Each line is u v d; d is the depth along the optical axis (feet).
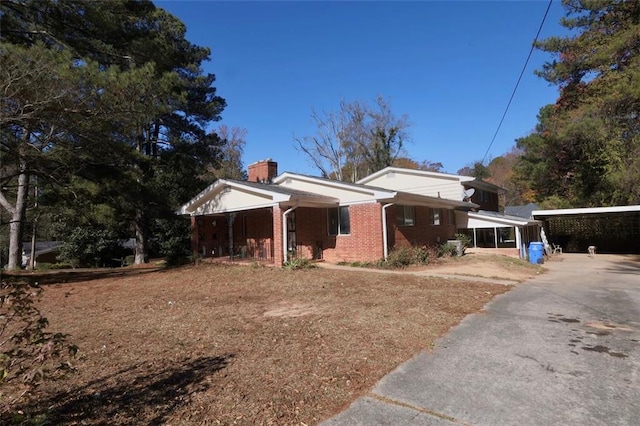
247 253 61.31
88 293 35.06
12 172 49.08
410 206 56.54
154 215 58.39
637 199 80.12
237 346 17.29
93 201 48.98
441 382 13.10
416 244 56.54
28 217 81.30
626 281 37.70
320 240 55.16
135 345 17.92
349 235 51.39
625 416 10.67
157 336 19.36
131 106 36.99
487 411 11.06
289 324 20.95
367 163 136.77
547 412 10.96
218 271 46.06
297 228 57.00
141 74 36.76
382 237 48.08
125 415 11.10
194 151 70.44
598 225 90.99
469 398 11.89
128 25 51.80
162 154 70.03
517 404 11.46
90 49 46.19
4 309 14.64
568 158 95.09
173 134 70.23
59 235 84.28
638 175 70.28
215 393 12.46
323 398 12.02
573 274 44.29
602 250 89.86
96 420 10.82
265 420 10.73
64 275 50.26
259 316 23.20
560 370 14.08
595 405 11.34
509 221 66.85
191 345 17.66
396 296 28.22
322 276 38.99
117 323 22.54
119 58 48.37
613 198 83.76
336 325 20.38
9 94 31.40
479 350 16.35
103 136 40.29
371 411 11.14
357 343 17.28
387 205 48.55
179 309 26.03
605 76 74.74
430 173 78.33
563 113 86.99
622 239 87.92
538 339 17.92
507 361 15.05
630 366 14.40
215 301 28.53
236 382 13.29
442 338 18.08
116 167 48.32
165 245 78.64
